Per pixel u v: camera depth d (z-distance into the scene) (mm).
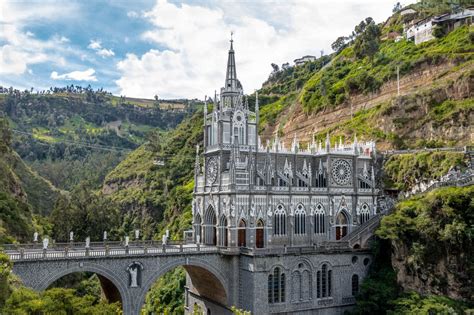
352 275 84812
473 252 71562
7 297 48094
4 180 115062
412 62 140000
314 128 160625
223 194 81375
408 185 94875
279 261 77562
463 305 70688
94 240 118562
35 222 119438
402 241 80188
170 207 154000
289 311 78062
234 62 89125
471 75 112188
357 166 95312
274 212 83562
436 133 112188
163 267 73688
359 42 184875
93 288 113125
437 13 167500
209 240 86375
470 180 78562
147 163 190375
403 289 79062
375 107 137375
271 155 87250
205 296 87250
